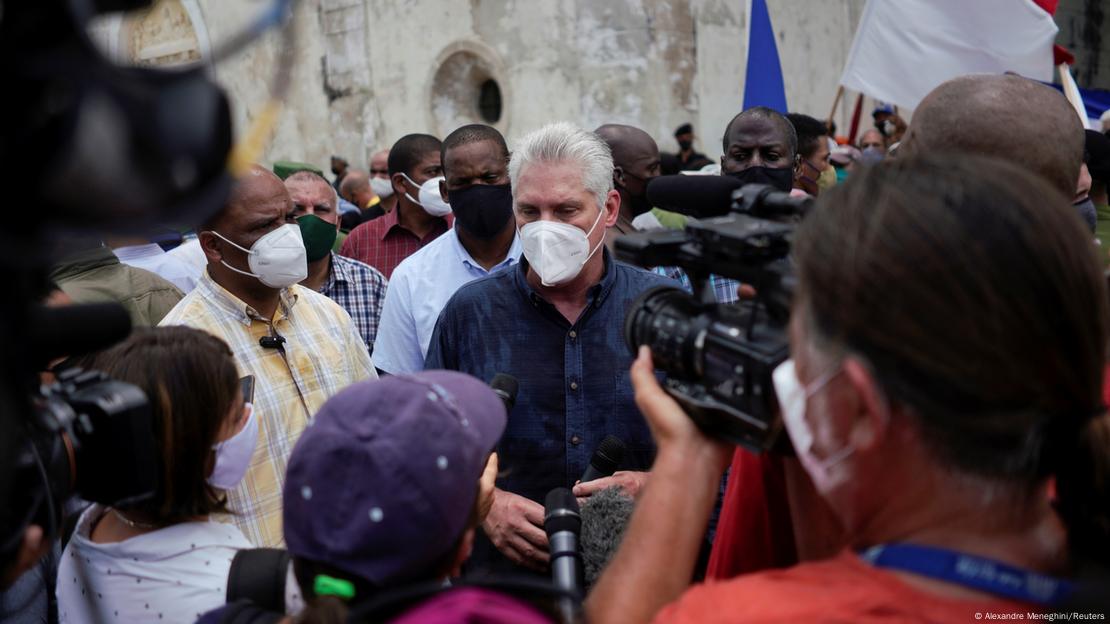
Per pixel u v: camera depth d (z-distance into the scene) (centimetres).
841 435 89
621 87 932
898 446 86
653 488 113
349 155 1093
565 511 166
